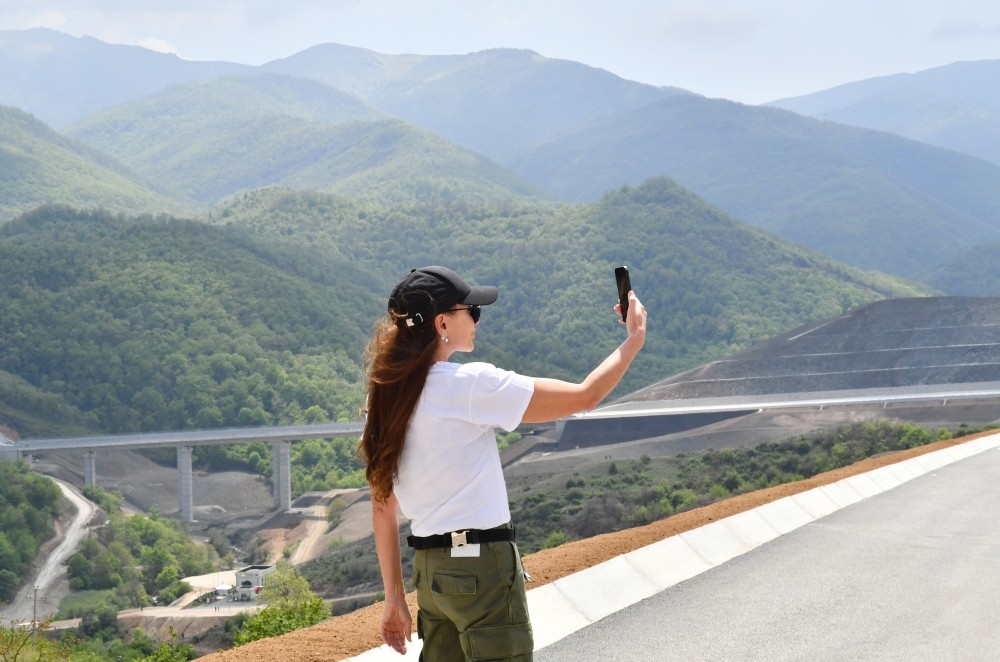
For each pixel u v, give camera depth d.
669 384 141.00
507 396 2.85
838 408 114.31
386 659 5.02
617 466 91.19
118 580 111.56
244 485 179.50
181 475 154.12
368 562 85.56
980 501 14.31
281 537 145.75
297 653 5.10
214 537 143.75
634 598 7.16
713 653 5.66
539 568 7.27
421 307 2.91
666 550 8.47
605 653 5.66
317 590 81.00
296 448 190.25
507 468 111.94
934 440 75.19
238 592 97.31
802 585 7.71
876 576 8.12
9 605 105.06
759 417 113.81
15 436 183.00
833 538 10.38
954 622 6.46
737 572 8.31
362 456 2.99
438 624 2.99
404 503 2.93
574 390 2.89
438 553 2.86
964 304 144.00
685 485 80.25
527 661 2.88
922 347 135.62
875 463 21.61
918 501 14.37
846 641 5.94
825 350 140.62
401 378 2.87
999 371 126.88
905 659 5.54
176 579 112.44
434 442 2.85
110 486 170.38
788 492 13.73
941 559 8.99
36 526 124.12
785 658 5.55
